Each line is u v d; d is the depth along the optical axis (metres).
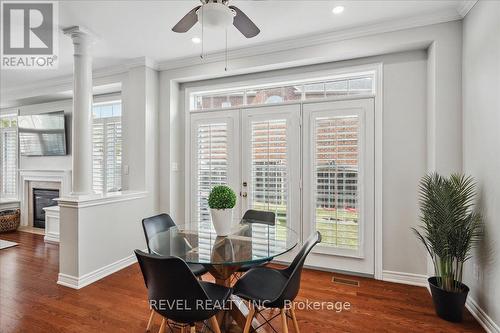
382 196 2.94
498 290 1.93
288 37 3.00
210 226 2.56
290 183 3.30
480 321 2.14
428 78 2.74
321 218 3.16
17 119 5.46
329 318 2.25
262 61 3.26
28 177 5.20
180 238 2.16
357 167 3.01
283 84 3.43
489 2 2.02
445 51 2.53
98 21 2.68
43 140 5.04
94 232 2.97
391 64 2.90
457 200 2.14
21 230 5.02
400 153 2.88
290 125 3.31
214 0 1.82
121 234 3.31
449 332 2.06
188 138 3.88
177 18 2.62
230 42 3.13
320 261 3.22
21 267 3.29
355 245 3.04
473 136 2.26
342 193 3.07
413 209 2.83
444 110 2.53
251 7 2.41
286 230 2.38
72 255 2.81
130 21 2.68
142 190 3.65
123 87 3.92
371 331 2.08
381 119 2.93
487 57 2.05
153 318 2.11
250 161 3.49
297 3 2.36
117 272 3.19
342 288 2.77
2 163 5.63
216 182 3.69
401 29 2.68
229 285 2.14
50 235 4.30
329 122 3.12
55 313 2.31
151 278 1.53
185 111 3.89
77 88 2.90
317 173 3.17
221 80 3.70
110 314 2.30
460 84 2.49
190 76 3.66
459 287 2.23
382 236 2.95
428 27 2.59
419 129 2.81
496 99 1.94
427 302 2.49
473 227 2.12
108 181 4.36
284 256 3.47
